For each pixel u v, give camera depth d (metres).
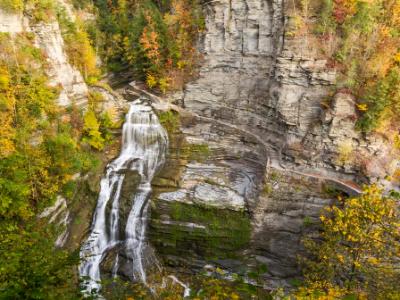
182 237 28.41
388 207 17.91
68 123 29.11
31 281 8.58
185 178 31.83
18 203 20.27
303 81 28.70
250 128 35.16
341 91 26.69
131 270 27.06
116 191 30.84
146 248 28.89
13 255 9.45
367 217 18.22
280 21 31.58
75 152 28.22
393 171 25.45
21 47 25.98
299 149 28.52
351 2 28.00
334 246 21.02
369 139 25.61
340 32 28.53
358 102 26.30
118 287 24.17
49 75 28.05
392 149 26.09
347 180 26.38
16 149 22.38
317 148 27.53
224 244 27.86
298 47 28.81
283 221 26.94
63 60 30.67
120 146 34.84
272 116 32.62
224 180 31.39
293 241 26.45
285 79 29.45
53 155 24.84
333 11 28.64
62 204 25.53
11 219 20.81
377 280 17.64
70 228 26.66
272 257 27.22
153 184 31.36
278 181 27.73
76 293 10.15
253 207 27.73
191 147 35.03
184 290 26.12
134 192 30.73
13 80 24.16
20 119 23.45
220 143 34.88
